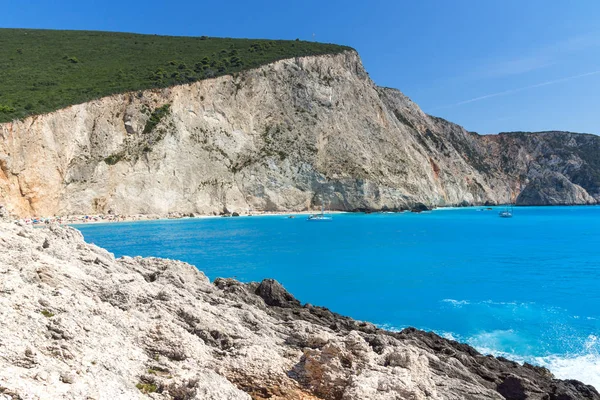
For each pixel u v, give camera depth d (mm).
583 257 39375
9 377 6340
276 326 13562
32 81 76250
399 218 83688
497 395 11188
